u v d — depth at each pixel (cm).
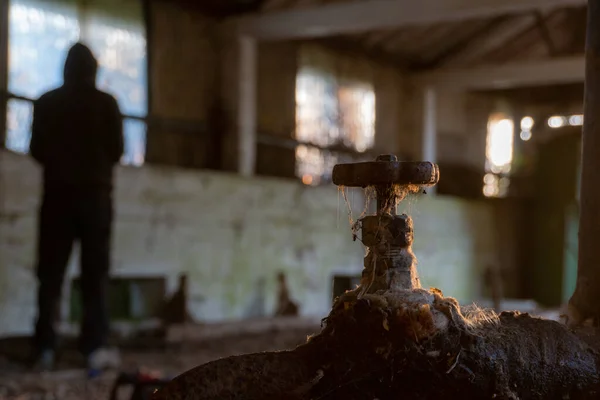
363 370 129
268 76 1121
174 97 987
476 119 1638
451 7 909
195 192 884
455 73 1370
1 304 672
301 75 1180
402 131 1404
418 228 1266
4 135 745
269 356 133
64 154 489
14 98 747
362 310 131
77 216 492
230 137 1042
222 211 921
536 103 1753
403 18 930
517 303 996
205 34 1038
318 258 1070
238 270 945
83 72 493
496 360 133
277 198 1005
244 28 1034
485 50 1382
